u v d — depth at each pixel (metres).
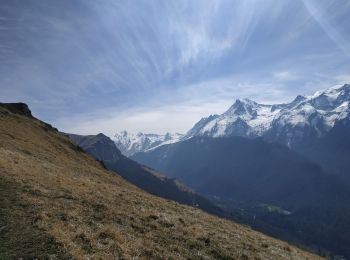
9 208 26.89
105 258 21.00
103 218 29.20
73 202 31.91
